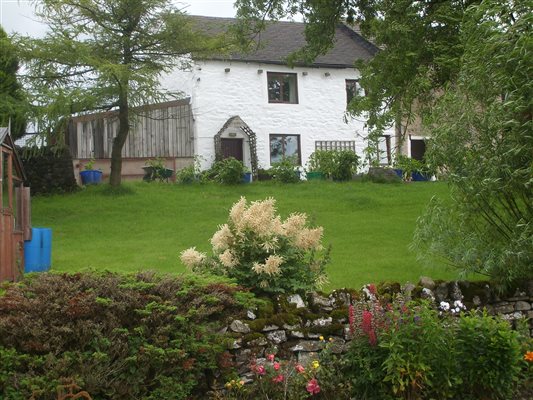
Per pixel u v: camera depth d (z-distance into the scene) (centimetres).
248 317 573
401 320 545
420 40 1323
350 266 1054
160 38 2077
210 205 1903
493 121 659
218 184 2303
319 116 2902
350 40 3170
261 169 2677
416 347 529
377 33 1383
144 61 2094
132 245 1393
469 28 737
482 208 699
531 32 663
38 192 2112
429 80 1289
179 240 1443
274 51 2859
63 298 505
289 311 585
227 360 538
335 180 2491
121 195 2064
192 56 2225
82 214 1802
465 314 636
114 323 502
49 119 1848
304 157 2866
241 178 2312
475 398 547
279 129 2827
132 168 2620
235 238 623
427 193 2034
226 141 2762
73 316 496
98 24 1997
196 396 531
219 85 2720
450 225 711
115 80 1916
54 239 1502
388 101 1361
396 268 1031
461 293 669
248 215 620
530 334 682
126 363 501
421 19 1336
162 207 1883
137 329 505
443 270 982
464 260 677
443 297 664
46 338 486
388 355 534
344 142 2930
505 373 537
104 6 2003
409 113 1321
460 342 546
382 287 646
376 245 1284
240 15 1659
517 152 639
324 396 547
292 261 623
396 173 2478
